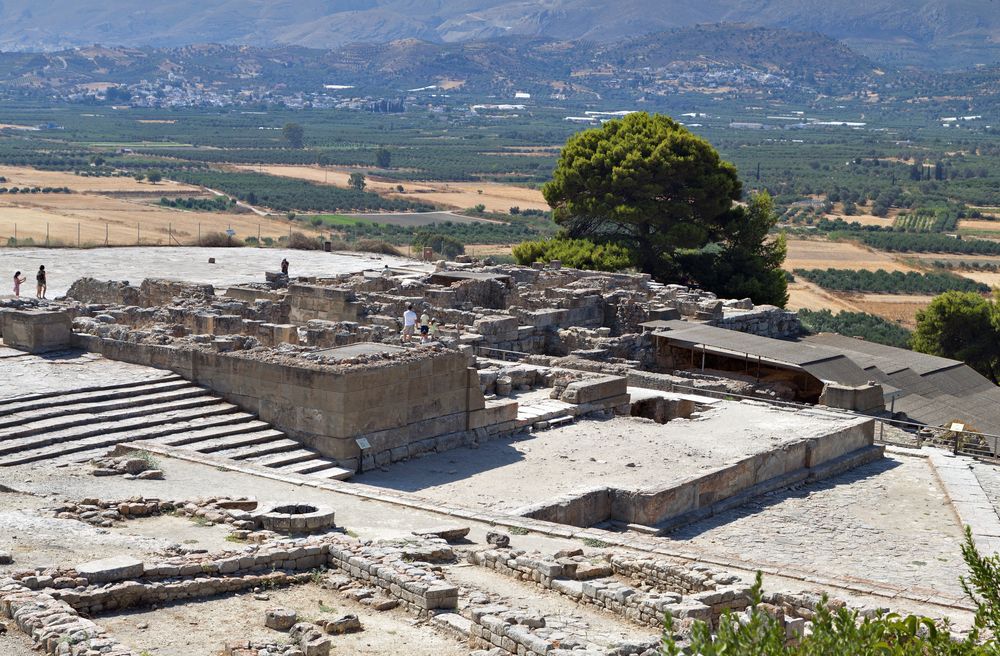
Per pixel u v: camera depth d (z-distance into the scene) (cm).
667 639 1352
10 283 6738
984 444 4328
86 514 2338
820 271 14550
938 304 7712
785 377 5306
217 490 2725
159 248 8744
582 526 3041
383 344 3791
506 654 1759
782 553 2967
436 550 2273
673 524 3127
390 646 1830
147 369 3666
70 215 15738
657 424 4009
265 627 1866
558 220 8506
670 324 5703
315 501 2742
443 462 3422
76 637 1645
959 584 2766
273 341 4350
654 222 7925
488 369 4259
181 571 1998
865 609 2191
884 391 5003
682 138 8019
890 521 3300
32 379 3484
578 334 5453
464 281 6141
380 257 8700
